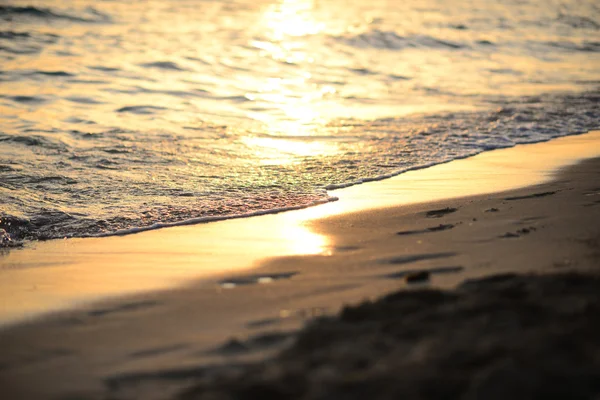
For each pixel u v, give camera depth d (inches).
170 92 460.1
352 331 118.7
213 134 364.2
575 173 283.6
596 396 93.4
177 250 204.2
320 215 236.2
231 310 148.0
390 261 177.3
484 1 951.0
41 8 698.8
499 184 268.7
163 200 258.5
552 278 133.3
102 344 132.6
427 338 112.3
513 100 456.4
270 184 279.9
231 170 299.7
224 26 720.3
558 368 98.0
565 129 380.8
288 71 548.4
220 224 231.6
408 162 312.8
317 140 356.8
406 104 447.8
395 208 239.9
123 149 327.0
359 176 290.4
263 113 419.2
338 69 562.6
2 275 184.5
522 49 663.8
